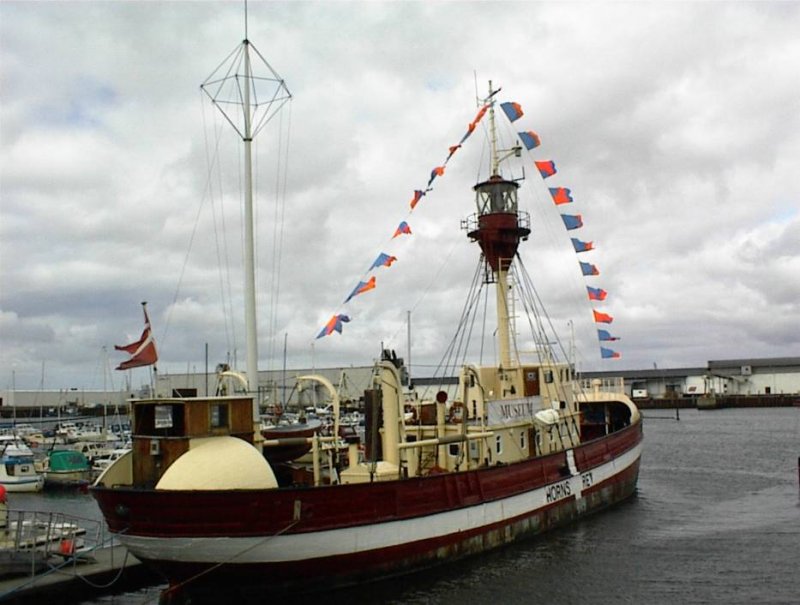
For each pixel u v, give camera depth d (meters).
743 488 47.84
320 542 22.11
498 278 36.81
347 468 27.22
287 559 21.69
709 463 63.53
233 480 21.27
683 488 47.88
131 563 26.52
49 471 62.00
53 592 24.16
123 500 21.22
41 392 152.62
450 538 25.84
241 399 23.97
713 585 25.58
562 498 33.09
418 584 24.64
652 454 72.81
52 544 27.55
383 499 23.67
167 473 21.69
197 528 20.84
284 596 22.09
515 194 37.41
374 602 23.48
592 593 24.66
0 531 27.31
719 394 181.25
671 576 26.58
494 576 26.38
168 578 21.94
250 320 25.66
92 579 25.25
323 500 22.17
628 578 26.31
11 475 60.22
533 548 29.95
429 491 25.28
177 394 25.31
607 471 38.31
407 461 27.91
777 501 42.47
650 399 178.50
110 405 144.62
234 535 20.94
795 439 87.06
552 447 36.03
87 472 62.28
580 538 31.89
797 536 32.78
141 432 23.75
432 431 30.72
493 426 31.02
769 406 173.50
